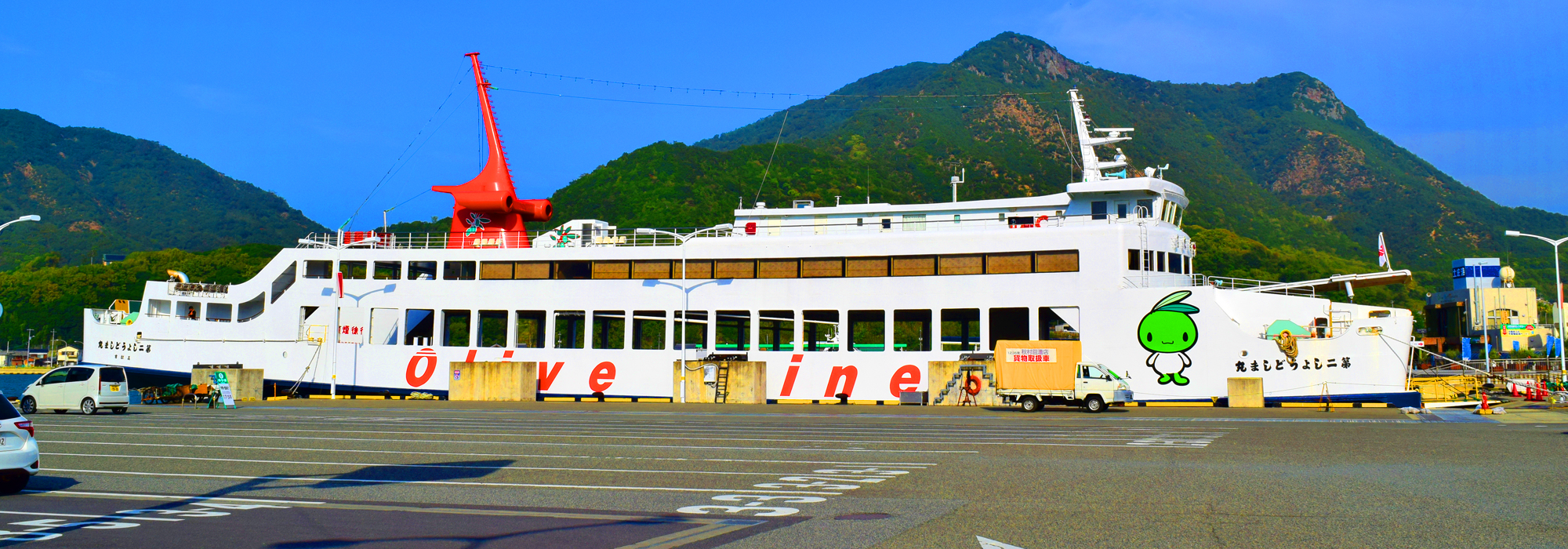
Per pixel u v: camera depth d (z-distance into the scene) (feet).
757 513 44.16
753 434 89.92
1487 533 38.06
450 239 174.09
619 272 162.40
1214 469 60.23
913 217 164.04
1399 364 129.18
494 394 159.12
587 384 159.33
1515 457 66.23
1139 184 152.56
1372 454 68.90
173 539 38.06
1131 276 142.41
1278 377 133.28
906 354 149.28
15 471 51.70
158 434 91.50
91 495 50.85
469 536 38.40
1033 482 54.49
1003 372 132.16
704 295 158.10
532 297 164.14
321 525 41.19
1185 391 136.77
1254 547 35.58
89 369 124.57
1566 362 195.72
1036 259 145.28
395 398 164.86
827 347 196.75
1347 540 36.81
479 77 173.78
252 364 171.94
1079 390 128.47
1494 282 364.79
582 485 54.39
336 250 171.63
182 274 182.70
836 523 41.29
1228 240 547.49
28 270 547.90
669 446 77.77
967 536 37.99
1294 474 57.06
